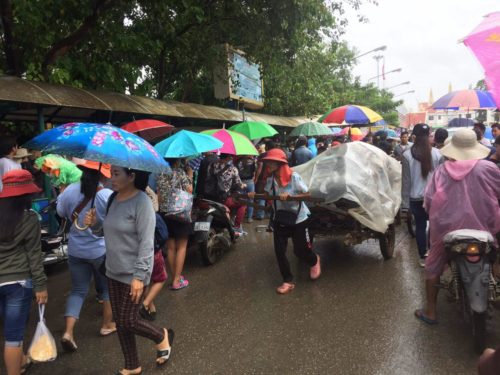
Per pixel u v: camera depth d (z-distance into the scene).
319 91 17.67
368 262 5.79
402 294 4.62
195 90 14.42
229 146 6.53
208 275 5.60
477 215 3.46
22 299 2.91
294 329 3.94
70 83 9.22
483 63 2.33
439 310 4.21
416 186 5.30
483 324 3.28
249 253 6.55
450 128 14.43
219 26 11.28
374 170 5.62
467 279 3.31
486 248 3.28
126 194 3.05
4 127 8.13
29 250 2.93
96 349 3.76
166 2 9.82
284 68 13.69
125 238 3.00
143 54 11.18
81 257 3.72
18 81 6.26
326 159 5.57
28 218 2.92
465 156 3.59
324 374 3.20
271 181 4.77
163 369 3.36
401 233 7.39
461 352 3.40
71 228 3.76
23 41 8.28
